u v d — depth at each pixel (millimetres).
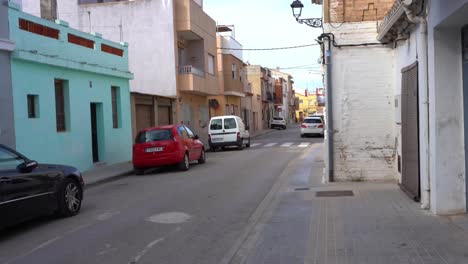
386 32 10406
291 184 11930
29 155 13969
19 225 8562
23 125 13742
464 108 7195
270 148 26562
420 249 5848
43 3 21812
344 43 11492
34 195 8070
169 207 9703
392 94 11391
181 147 16594
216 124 26172
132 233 7609
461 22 6824
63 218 9016
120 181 15055
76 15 28797
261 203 9734
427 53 7656
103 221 8609
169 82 28172
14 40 13406
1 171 7512
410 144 9086
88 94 17625
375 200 9047
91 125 18297
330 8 11547
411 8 7848
